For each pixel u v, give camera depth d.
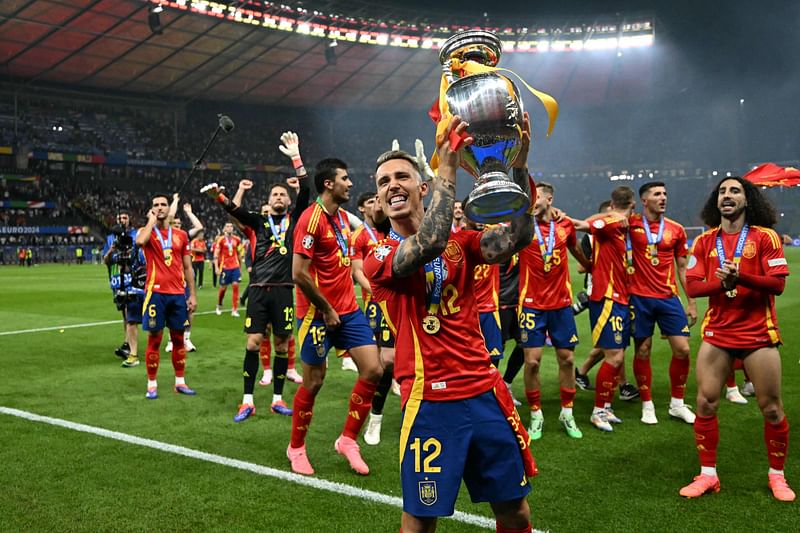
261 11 36.03
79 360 8.10
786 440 3.70
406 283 2.25
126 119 45.06
